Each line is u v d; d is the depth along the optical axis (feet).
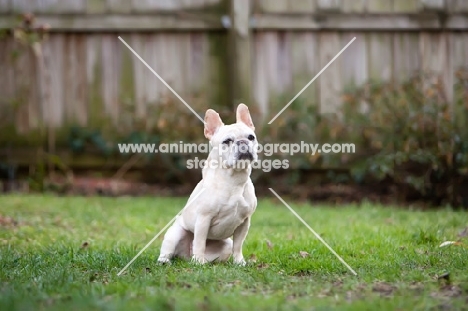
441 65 35.78
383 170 32.99
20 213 28.73
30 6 35.91
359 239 23.31
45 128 36.35
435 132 33.27
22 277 17.94
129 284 16.58
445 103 33.14
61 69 36.35
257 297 15.29
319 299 15.25
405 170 34.60
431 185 33.45
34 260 20.04
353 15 35.70
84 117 36.50
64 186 35.37
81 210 29.81
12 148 36.19
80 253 21.22
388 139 33.99
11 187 35.58
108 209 30.32
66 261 20.03
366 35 35.91
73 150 36.35
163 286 16.37
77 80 36.40
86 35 36.29
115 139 36.40
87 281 17.30
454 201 33.12
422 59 35.83
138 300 14.99
